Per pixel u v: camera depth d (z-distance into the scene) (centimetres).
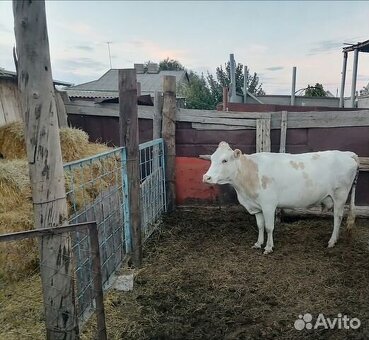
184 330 265
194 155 536
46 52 179
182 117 526
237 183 391
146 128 550
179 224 486
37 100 180
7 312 271
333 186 400
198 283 334
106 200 307
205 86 2473
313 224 485
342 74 1170
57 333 210
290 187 385
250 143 521
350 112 482
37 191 191
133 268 362
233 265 369
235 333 261
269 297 308
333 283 329
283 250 403
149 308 293
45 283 203
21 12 170
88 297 277
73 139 464
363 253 392
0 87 530
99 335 209
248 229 468
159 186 507
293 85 1266
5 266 311
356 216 504
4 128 473
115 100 583
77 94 1998
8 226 313
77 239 251
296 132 505
